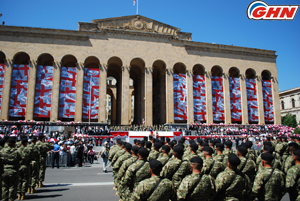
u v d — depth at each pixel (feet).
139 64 191.42
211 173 26.71
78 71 160.25
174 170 24.61
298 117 260.42
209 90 182.50
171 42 180.45
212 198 20.52
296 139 45.14
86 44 164.35
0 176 29.32
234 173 21.95
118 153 37.19
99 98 161.48
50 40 159.12
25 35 155.53
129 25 174.91
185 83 179.42
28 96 150.41
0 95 147.13
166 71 175.22
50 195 39.73
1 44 151.43
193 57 183.32
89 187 45.85
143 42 174.81
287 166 32.58
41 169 45.75
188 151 38.65
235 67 193.36
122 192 30.25
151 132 126.31
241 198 21.95
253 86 196.54
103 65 164.45
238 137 141.18
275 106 199.21
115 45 169.27
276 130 168.86
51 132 119.96
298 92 264.11
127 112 164.66
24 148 37.78
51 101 153.28
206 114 179.83
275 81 202.80
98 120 159.33
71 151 77.56
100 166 77.00
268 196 23.20
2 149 33.22
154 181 18.74
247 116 188.14
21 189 36.68
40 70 156.15
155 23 180.75
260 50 201.57
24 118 165.07
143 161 25.38
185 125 171.01
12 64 151.64
